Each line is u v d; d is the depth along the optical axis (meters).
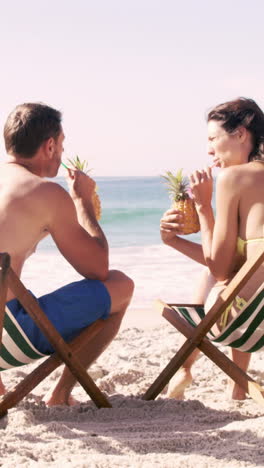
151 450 2.77
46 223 3.22
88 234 3.33
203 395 4.04
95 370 4.90
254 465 2.56
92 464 2.53
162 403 3.48
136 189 49.28
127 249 16.16
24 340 3.10
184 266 12.66
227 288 3.20
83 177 3.55
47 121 3.36
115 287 3.42
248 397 3.76
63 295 3.29
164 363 5.25
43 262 13.56
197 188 3.55
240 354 3.71
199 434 2.95
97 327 3.37
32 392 4.30
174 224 3.67
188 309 3.71
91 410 3.35
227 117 3.53
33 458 2.65
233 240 3.38
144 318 7.66
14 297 3.19
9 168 3.32
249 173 3.35
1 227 3.13
